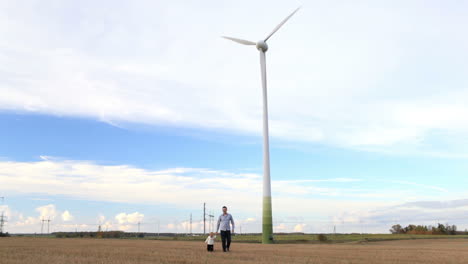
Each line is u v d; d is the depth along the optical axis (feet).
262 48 199.82
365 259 54.90
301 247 97.25
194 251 68.64
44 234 404.36
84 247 77.71
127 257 53.11
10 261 45.27
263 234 175.11
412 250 84.79
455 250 86.89
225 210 70.69
